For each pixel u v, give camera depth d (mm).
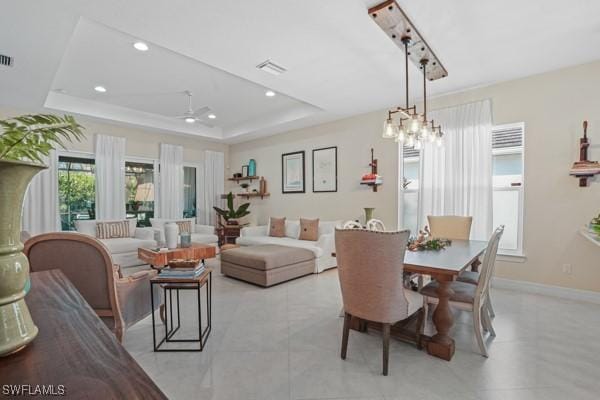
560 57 3121
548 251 3449
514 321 2709
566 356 2127
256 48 2863
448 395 1721
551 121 3432
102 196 5449
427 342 2197
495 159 3900
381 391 1761
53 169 4930
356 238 1928
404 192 4727
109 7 2213
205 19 2383
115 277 1964
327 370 1978
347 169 5285
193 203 7121
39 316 899
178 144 6758
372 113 4945
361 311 1995
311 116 5223
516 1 2229
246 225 7027
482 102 3830
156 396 550
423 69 2920
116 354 697
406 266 2064
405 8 2293
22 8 2209
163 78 4004
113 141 5613
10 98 4141
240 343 2338
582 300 3236
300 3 2209
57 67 3213
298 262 4227
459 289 2322
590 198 3217
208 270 2482
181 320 2787
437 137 3025
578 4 2262
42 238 1821
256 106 5312
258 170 6973
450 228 3529
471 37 2727
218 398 1700
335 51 2930
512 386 1797
